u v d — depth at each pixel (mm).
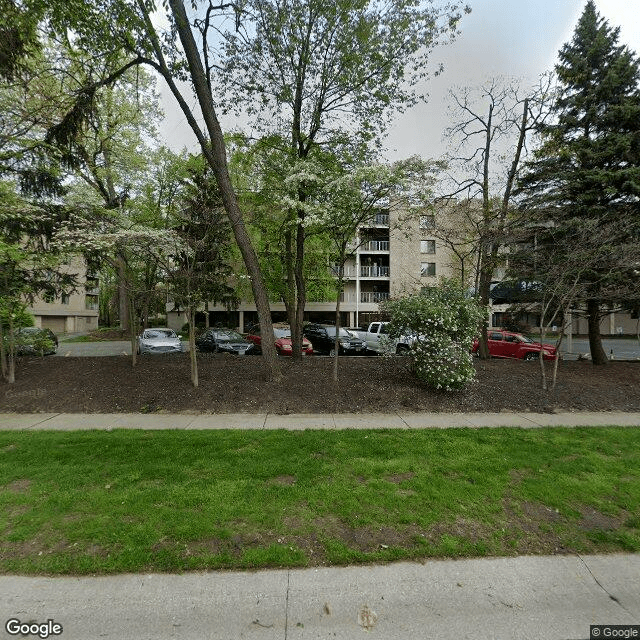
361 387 8031
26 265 8414
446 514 3270
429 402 7422
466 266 16688
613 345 24156
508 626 2229
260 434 5457
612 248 8227
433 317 7750
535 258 9141
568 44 11516
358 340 16688
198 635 2129
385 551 2789
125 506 3297
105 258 9047
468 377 7621
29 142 9172
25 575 2521
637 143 10469
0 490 3645
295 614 2281
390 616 2279
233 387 7887
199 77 7707
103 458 4422
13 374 8320
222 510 3236
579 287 8219
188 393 7609
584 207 10320
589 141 10711
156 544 2799
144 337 14695
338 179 6785
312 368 9430
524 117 11227
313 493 3564
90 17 6930
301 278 10734
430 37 8906
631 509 3422
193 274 7875
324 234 10641
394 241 31078
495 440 5230
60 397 7480
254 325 19578
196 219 8477
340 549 2783
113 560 2625
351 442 5078
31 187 9203
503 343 15867
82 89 8344
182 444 4922
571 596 2471
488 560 2752
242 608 2311
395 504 3398
